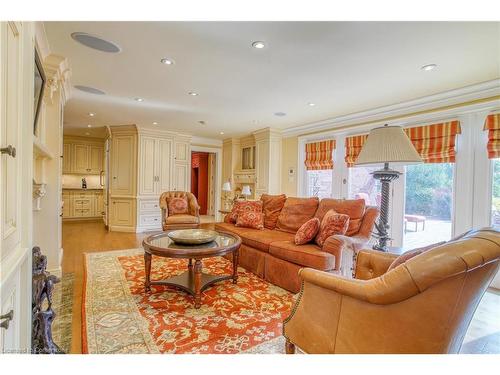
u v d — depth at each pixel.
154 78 2.97
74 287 2.65
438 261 0.91
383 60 2.45
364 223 2.72
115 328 1.90
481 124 3.05
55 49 2.34
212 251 2.30
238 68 2.67
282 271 2.68
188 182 6.53
